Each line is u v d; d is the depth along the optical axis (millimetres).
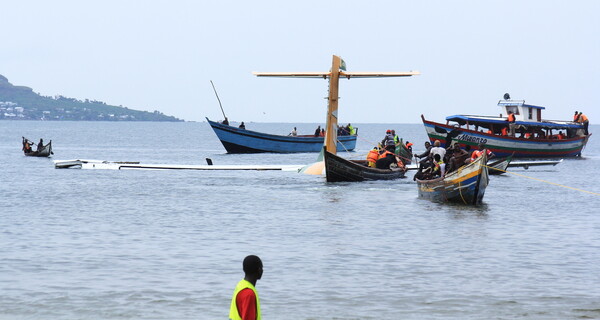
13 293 26047
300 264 31109
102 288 26828
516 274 29297
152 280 28078
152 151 158375
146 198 57281
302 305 24672
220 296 25812
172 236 38344
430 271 29828
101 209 50156
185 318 23250
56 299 25297
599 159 127250
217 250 34312
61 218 45281
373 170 71188
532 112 119875
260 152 138125
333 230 40562
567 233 39906
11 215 46562
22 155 127688
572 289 26875
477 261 31891
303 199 56312
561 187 69750
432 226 42156
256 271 15930
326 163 67812
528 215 47406
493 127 116188
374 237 38156
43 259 31891
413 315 23609
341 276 28859
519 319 23250
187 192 62094
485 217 46250
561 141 122812
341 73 75562
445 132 109875
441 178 53406
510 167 100625
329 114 77125
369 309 24234
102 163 92750
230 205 52562
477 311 24062
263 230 40531
